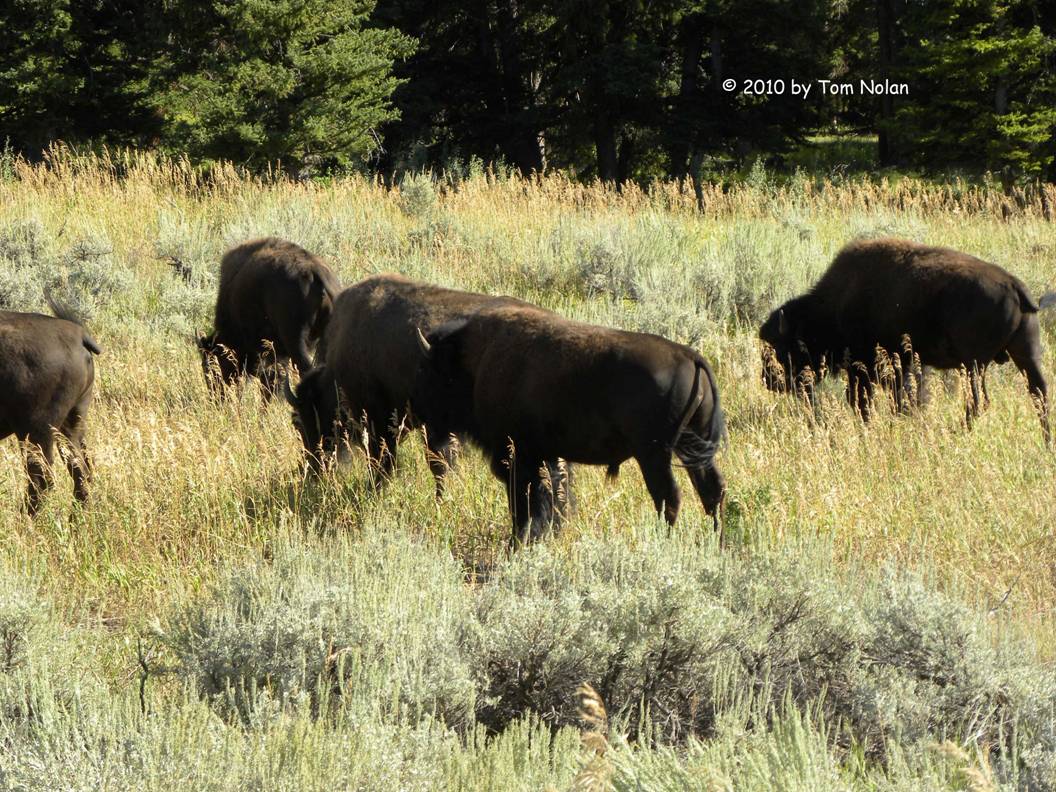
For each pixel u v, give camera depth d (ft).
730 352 125.59
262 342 118.62
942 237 203.31
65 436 85.40
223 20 304.50
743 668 55.77
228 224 189.57
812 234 193.77
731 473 87.40
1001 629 59.47
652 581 56.44
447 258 170.40
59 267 158.81
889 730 50.80
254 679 48.91
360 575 61.05
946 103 357.61
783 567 59.98
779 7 370.73
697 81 418.31
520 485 75.41
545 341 74.02
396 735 45.70
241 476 88.63
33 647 55.01
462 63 386.52
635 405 69.67
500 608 57.21
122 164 289.53
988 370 118.42
